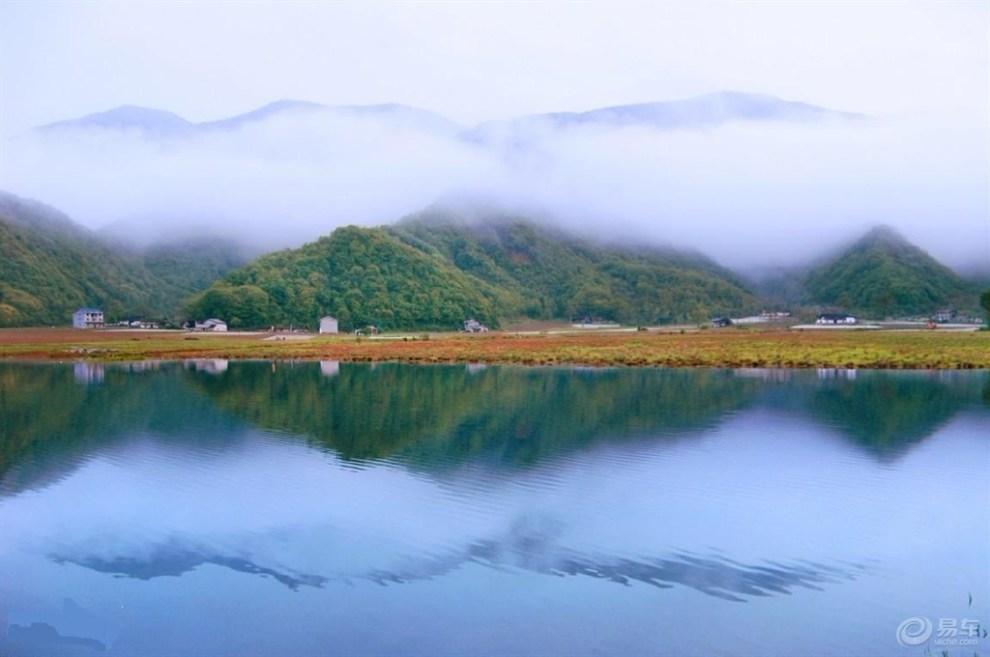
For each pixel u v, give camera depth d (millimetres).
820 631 15266
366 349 95875
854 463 28438
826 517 21891
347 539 20203
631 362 73875
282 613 16141
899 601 16562
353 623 15719
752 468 27172
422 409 42562
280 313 177875
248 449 31219
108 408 43250
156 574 18188
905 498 23750
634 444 31891
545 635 15180
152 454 29953
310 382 58500
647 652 14562
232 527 21391
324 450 30766
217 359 84062
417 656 14469
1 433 34875
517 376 63125
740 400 46000
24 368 71938
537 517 21906
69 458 29500
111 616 16125
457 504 23281
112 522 21781
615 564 18531
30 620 15953
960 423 36969
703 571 18172
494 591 17109
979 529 20859
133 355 86312
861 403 44500
